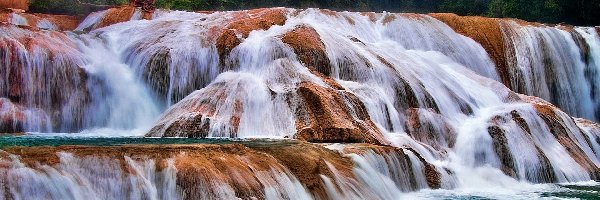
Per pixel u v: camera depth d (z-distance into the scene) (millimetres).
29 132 19547
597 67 30500
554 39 30188
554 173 20047
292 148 14414
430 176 17547
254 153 13305
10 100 19859
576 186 19047
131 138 17578
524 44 29750
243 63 22641
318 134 18094
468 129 20875
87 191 10445
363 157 15312
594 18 40844
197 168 11641
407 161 16812
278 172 13016
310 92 19500
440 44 28703
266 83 20859
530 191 17844
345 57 22875
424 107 22125
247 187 12023
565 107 29781
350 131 18094
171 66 22422
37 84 20391
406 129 20875
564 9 41250
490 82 25609
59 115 20484
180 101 20609
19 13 27969
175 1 37312
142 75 22500
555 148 21250
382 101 20828
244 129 19156
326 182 13805
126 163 11117
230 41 23312
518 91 29250
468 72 26672
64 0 30625
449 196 16312
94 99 21312
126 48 23500
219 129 18828
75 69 21266
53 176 10180
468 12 48469
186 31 24344
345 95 19984
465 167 19594
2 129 19203
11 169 9867
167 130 18750
